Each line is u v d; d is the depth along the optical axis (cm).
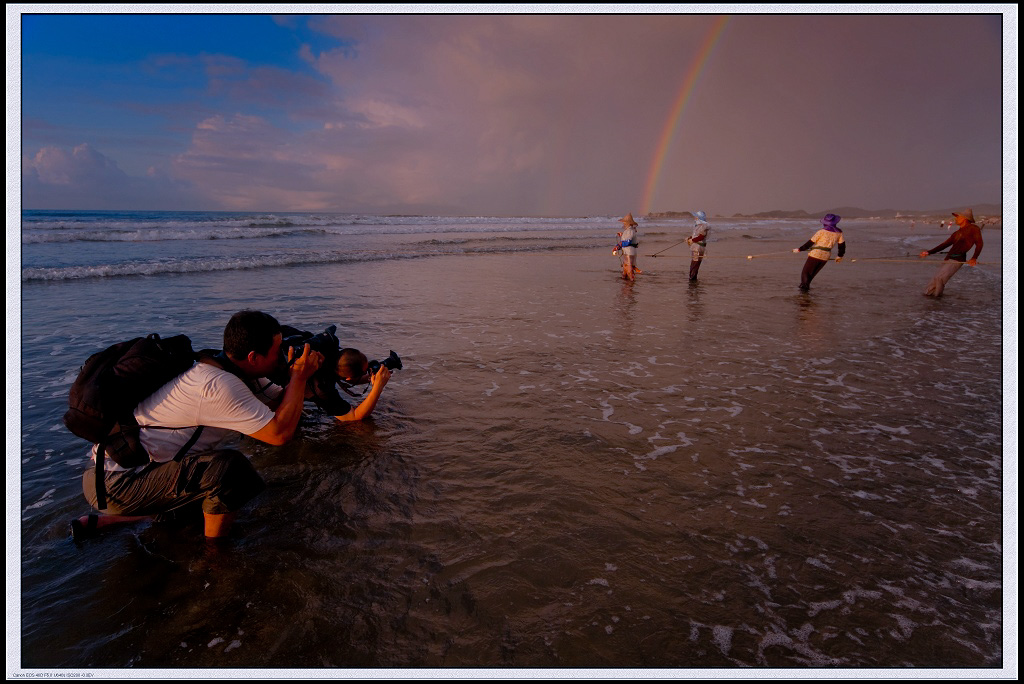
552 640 227
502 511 321
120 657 218
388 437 422
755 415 477
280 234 2884
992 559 279
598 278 1486
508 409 485
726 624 236
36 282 1126
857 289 1319
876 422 463
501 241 2891
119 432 276
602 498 336
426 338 741
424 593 253
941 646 224
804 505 330
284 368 383
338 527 305
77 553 280
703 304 1071
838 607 246
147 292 1037
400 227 4116
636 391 538
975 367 636
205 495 283
